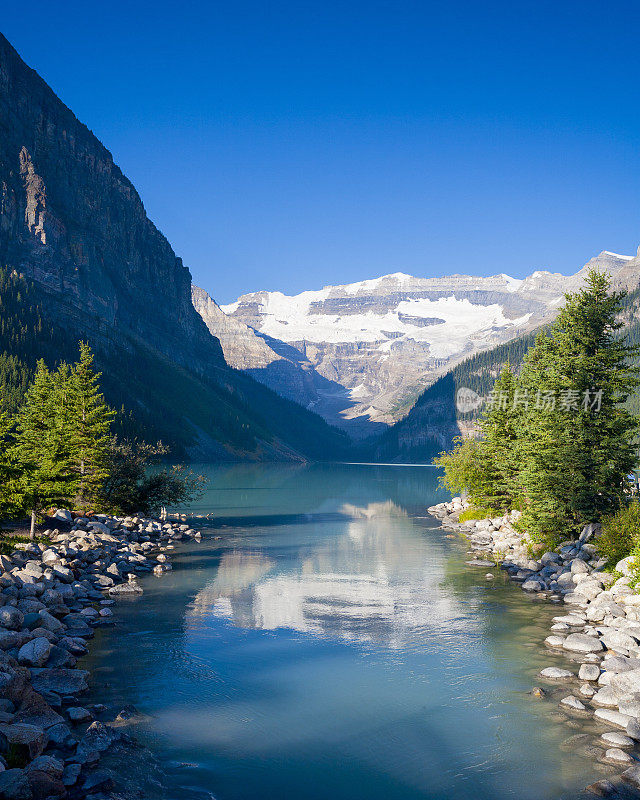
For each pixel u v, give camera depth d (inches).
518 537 1610.5
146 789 410.3
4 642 652.1
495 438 1905.8
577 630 816.9
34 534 1363.2
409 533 1879.9
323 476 6476.4
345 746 486.3
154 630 813.9
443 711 555.8
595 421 1282.0
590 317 1320.1
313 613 910.4
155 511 2292.1
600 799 406.0
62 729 478.3
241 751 475.2
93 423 1838.1
